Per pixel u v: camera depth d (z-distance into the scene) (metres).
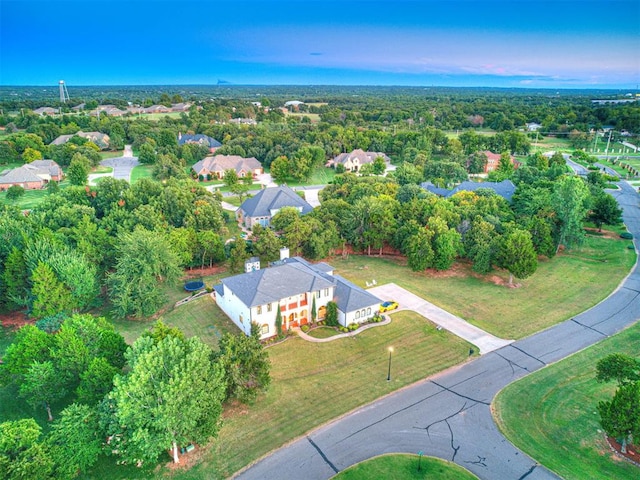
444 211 73.94
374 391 41.31
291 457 33.41
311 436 35.59
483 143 173.00
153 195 86.81
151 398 30.72
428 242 67.00
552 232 73.38
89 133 178.62
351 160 150.38
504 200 83.31
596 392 40.75
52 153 145.50
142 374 30.27
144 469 32.38
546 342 49.53
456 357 46.81
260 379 38.03
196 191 96.88
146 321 55.69
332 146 163.88
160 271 58.66
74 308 54.84
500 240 66.06
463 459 33.22
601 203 84.75
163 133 167.25
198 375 32.94
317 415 38.06
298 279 53.38
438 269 68.25
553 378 43.00
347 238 77.12
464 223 72.88
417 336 50.91
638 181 129.25
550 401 39.66
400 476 31.64
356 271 70.25
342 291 54.53
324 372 44.34
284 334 51.09
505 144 169.38
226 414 38.19
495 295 61.41
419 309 57.28
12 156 146.12
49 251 56.25
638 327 52.22
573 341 49.66
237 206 108.88
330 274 60.25
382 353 47.62
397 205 80.31
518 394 40.69
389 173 125.12
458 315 55.78
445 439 35.22
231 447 34.47
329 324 52.91
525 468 32.41
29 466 27.16
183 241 66.81
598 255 74.94
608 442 34.62
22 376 38.94
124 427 31.62
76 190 86.56
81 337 40.25
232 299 53.16
